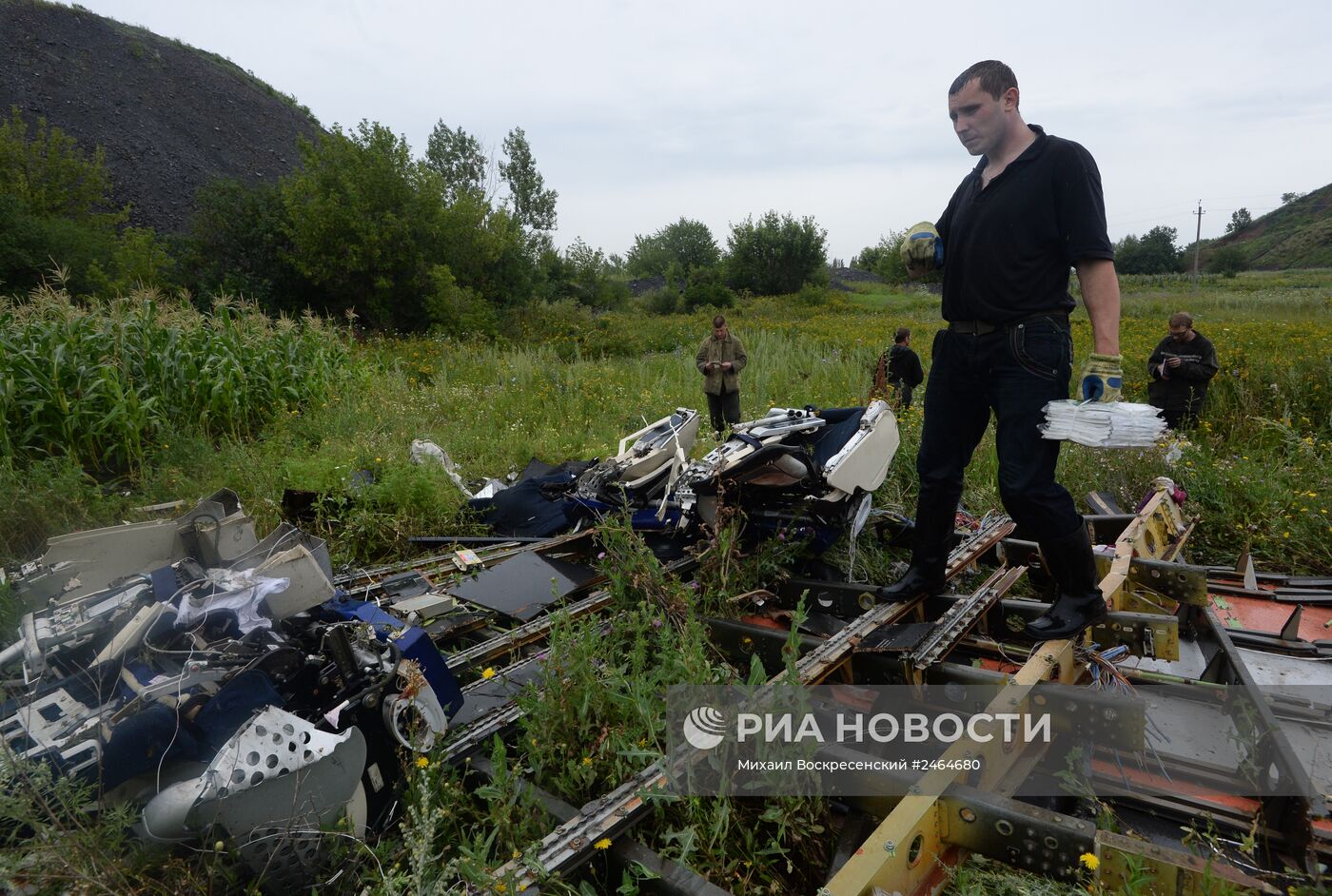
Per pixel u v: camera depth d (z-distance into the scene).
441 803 2.15
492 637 3.41
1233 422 7.66
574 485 5.08
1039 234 2.65
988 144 2.76
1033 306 2.69
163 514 3.71
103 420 7.07
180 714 1.91
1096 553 3.42
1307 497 5.00
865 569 3.99
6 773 1.70
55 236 17.44
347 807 1.98
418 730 2.21
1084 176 2.57
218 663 2.07
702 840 2.01
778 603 3.72
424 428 8.67
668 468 4.62
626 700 2.36
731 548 3.57
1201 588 3.16
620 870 1.91
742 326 23.56
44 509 5.35
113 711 1.92
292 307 18.84
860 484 3.79
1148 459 5.58
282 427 8.38
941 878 1.94
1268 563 4.65
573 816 2.05
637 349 19.45
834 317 29.36
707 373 9.48
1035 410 2.68
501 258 21.72
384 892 1.75
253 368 9.16
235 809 1.81
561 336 19.61
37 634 2.20
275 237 18.91
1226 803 2.33
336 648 2.12
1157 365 7.85
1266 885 1.66
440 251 19.72
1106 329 2.56
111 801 1.85
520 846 1.99
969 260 2.79
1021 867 1.85
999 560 4.14
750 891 1.98
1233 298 28.77
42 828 1.70
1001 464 2.77
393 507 5.44
